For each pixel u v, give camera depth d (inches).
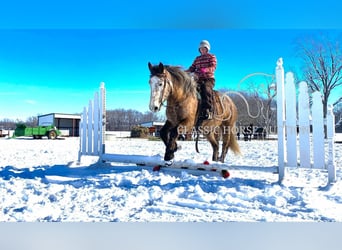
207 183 158.9
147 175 184.9
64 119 1465.3
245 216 106.6
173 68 185.0
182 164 193.8
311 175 192.9
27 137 1094.4
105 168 225.6
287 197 129.0
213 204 120.5
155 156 207.6
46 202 124.9
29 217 106.0
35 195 136.0
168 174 193.9
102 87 236.8
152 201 128.2
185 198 132.3
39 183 167.0
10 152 382.0
